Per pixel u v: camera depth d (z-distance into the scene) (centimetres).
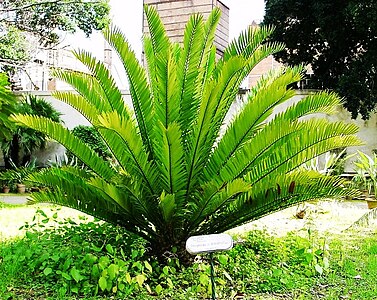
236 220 479
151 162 434
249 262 483
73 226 545
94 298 402
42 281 438
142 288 420
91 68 475
